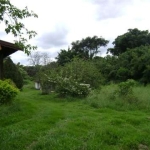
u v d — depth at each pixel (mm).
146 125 7957
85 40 54781
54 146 5836
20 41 6598
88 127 7555
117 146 6129
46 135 6562
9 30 6293
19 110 9688
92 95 14320
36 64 47844
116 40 41375
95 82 19094
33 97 16844
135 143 6234
